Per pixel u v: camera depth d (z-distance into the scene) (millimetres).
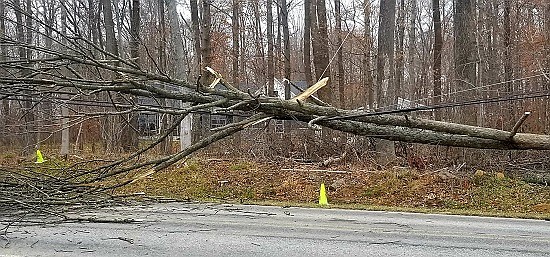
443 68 28688
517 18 22125
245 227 9555
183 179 15125
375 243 8414
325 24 18891
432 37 32312
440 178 15047
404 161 16875
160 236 8578
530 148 4121
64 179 4281
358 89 30969
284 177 15758
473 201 14000
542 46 19969
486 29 23188
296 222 10234
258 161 17172
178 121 4383
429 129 4270
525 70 20125
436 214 11680
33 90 4184
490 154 16500
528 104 17188
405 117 4277
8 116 6117
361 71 30500
